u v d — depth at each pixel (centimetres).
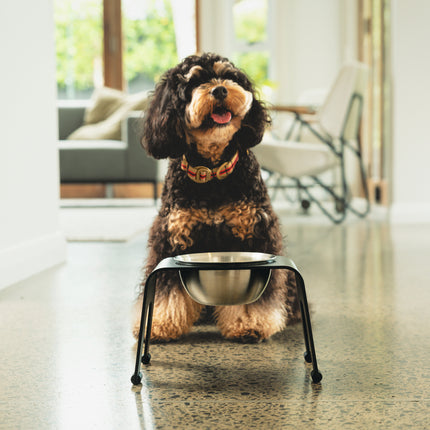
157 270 106
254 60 629
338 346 132
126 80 658
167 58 654
